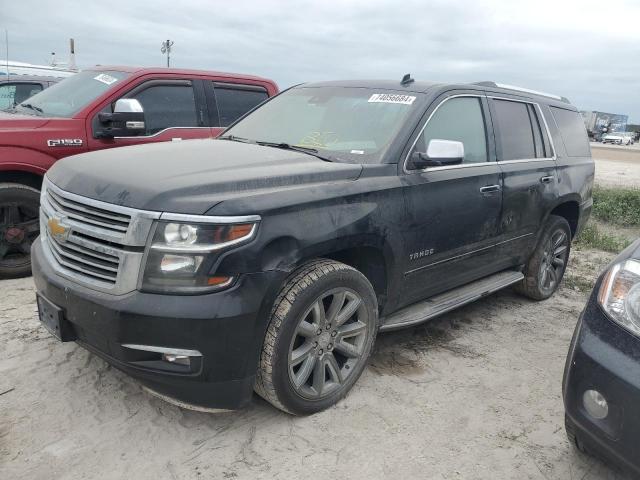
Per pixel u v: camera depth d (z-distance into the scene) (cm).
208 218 260
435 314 392
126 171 297
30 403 312
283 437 298
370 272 348
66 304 280
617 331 240
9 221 504
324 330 314
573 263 702
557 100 566
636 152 4375
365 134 376
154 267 259
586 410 242
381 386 355
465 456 293
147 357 268
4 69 1094
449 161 359
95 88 580
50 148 515
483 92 449
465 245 408
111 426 298
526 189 462
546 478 282
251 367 281
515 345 435
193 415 312
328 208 304
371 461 283
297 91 462
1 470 260
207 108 640
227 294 264
